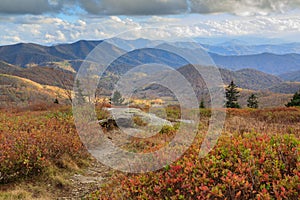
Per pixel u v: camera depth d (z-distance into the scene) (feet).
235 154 20.04
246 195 15.70
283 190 14.75
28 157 27.02
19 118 48.85
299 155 18.45
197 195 16.61
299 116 56.24
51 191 25.02
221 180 17.76
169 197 17.88
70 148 32.73
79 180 27.55
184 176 18.76
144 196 18.49
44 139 31.81
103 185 24.18
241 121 50.11
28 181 26.25
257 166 18.24
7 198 21.93
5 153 27.09
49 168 28.12
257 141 22.07
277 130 39.78
